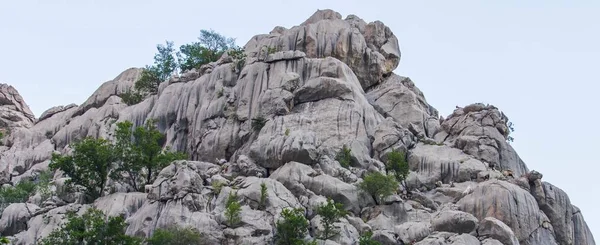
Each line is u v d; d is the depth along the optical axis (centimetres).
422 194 12519
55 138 16050
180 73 16575
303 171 12250
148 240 10756
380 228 11688
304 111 13712
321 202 11469
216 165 12862
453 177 12950
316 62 14350
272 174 12406
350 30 15500
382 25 16162
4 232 12394
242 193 11650
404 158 13238
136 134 13288
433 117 14638
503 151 13662
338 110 13600
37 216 12212
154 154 13050
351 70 14638
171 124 14625
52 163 12975
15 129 17800
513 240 11312
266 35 15875
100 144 13012
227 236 11056
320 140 13262
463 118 14088
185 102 14575
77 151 12925
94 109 16200
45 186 13200
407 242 11369
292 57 14412
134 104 15975
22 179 15000
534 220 12025
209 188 11881
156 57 16775
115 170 12850
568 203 12656
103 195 12750
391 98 14612
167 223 11188
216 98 14312
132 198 12150
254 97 14050
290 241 11012
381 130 13450
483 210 11969
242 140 13612
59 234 10906
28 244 11662
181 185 11612
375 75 15300
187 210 11356
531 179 12644
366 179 12156
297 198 11938
